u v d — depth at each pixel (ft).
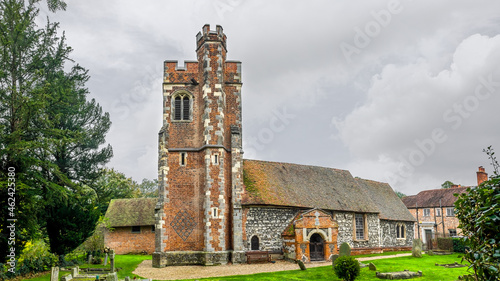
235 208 100.17
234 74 110.22
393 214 144.87
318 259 102.83
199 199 100.48
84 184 125.90
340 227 119.55
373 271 81.15
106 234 138.92
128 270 88.79
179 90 105.70
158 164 100.53
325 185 129.49
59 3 93.45
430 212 196.34
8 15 86.84
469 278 22.40
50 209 93.30
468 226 21.80
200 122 104.53
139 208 144.97
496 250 18.51
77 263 97.50
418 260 98.73
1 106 86.53
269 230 104.47
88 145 115.14
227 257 96.99
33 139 89.56
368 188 149.79
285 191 114.01
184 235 98.02
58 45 103.04
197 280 72.28
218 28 108.06
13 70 87.66
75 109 108.99
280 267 90.07
